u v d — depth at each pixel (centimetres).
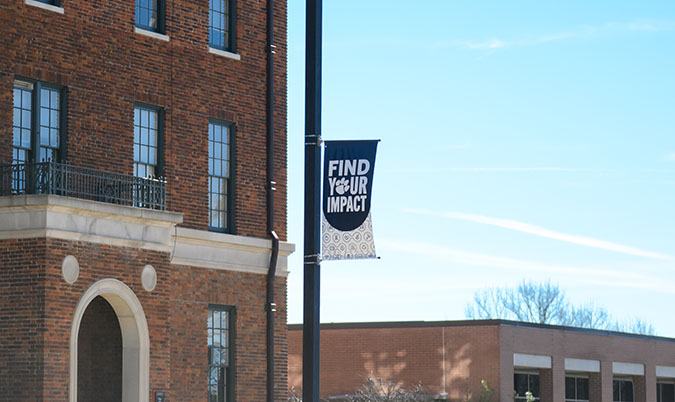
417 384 5462
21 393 2614
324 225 1973
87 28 2961
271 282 3381
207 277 3200
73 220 2691
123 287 2802
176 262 3108
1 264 2661
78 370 2958
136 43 3081
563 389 5638
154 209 2934
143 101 3086
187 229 3130
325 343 5703
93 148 2941
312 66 1961
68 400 2639
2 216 2664
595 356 5875
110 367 2925
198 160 3219
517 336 5397
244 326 3300
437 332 5462
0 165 2708
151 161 3112
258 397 3319
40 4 2852
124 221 2817
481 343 5344
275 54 3491
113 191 2931
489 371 5303
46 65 2853
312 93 1956
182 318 3111
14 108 2786
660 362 6356
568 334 5709
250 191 3362
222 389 3244
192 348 3131
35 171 2731
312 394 1892
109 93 2998
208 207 3231
